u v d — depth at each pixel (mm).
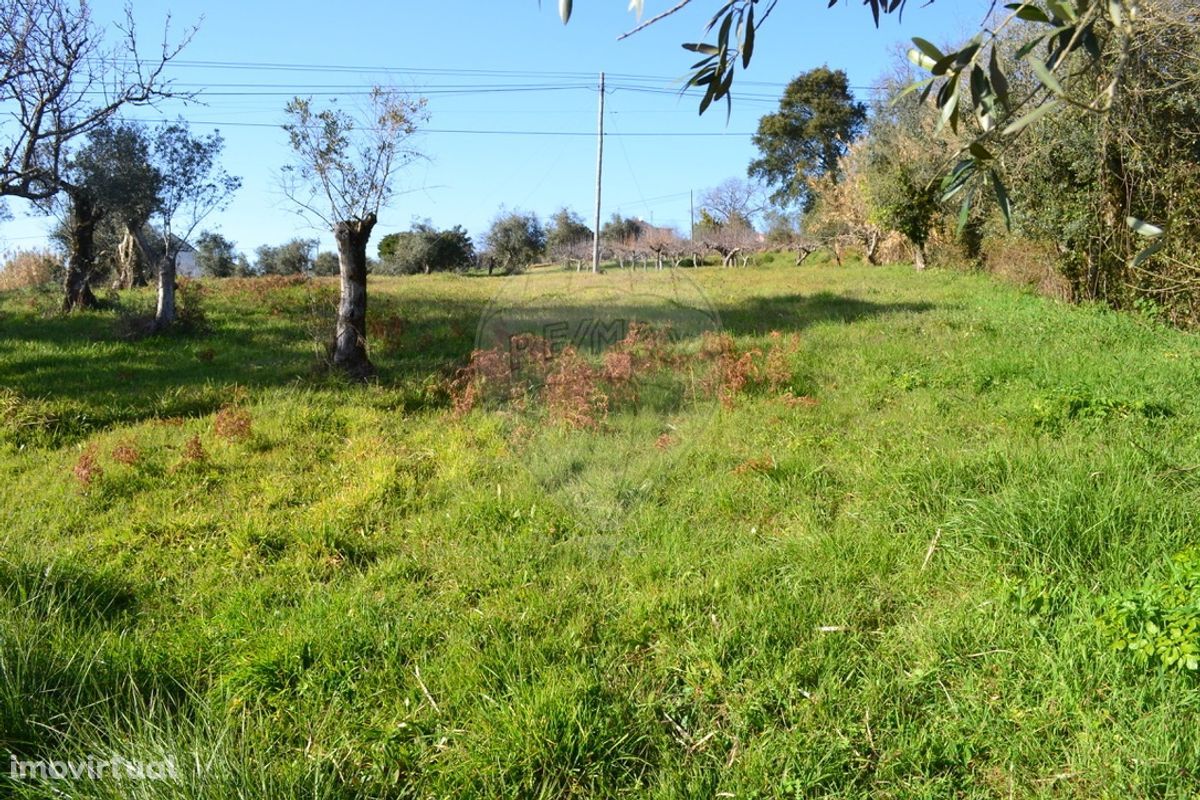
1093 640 3316
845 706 3162
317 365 9305
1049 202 13617
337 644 3648
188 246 13000
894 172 23984
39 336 11992
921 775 2830
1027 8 1612
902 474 5215
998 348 9852
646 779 2896
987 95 1693
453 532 5043
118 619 3988
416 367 9711
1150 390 7352
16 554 4480
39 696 3121
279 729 3152
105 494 5805
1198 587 3297
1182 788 2611
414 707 3285
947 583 4051
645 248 43969
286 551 4844
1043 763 2828
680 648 3613
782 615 3783
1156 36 7250
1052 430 6305
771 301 16469
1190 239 11117
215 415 7438
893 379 8461
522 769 2865
